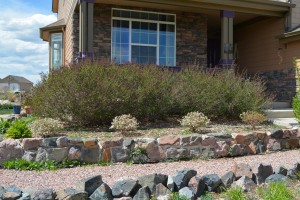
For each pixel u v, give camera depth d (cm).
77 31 1054
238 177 404
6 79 5731
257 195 373
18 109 1298
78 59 901
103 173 476
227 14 1058
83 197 333
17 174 471
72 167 514
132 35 1096
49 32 1389
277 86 1170
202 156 577
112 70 696
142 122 738
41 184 419
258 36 1271
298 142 671
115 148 539
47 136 573
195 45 1172
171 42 1145
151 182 365
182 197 352
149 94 708
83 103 662
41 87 726
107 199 342
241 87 855
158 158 551
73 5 1041
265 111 882
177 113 784
